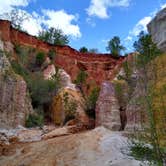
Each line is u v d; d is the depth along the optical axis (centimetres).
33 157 1719
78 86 3997
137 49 1131
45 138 2269
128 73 1474
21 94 2748
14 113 2597
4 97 2558
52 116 3247
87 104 3422
